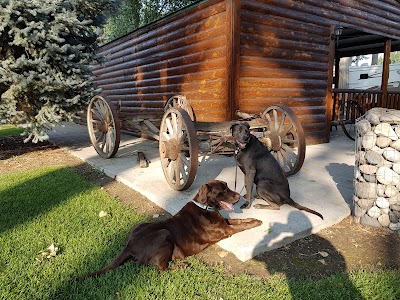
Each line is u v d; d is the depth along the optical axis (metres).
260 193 3.71
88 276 2.45
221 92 6.36
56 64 7.13
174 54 7.70
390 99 11.70
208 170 5.52
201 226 2.89
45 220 3.57
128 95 10.45
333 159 6.35
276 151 5.13
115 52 11.04
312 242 3.13
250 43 6.34
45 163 6.71
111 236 3.18
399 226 3.32
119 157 6.87
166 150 4.31
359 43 11.62
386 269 2.62
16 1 6.09
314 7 7.32
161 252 2.55
